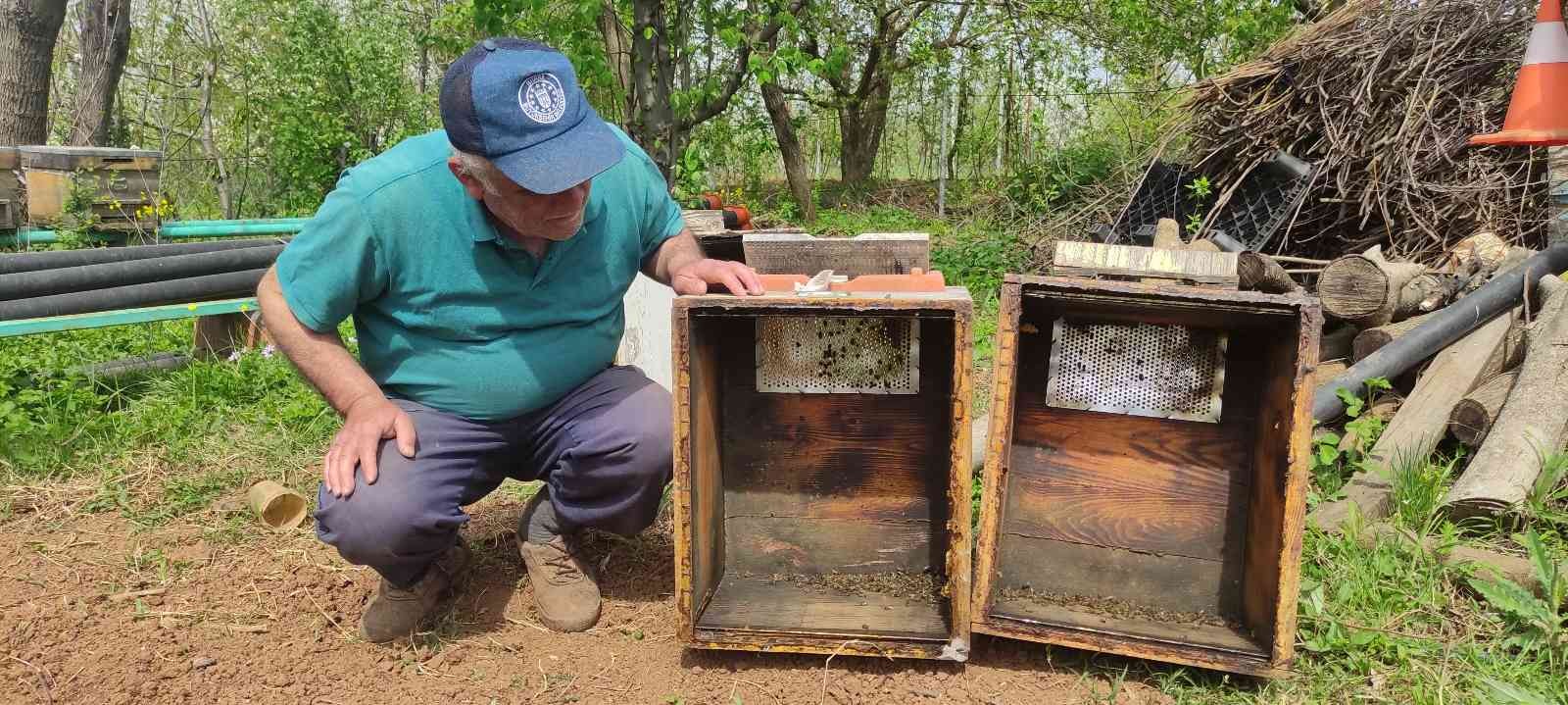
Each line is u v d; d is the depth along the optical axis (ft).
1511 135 13.37
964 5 46.96
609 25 28.84
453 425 8.25
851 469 8.96
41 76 32.17
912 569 8.96
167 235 23.53
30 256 16.57
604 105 30.07
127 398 15.55
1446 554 9.30
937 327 8.51
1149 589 8.55
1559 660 7.88
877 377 8.69
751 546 9.18
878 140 55.21
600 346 8.67
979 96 51.67
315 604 9.26
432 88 51.16
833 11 45.50
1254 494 8.11
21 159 22.79
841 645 7.86
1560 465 9.96
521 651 8.46
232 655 8.39
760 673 8.02
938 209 46.21
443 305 7.98
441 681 7.99
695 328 7.70
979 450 11.85
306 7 44.80
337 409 7.99
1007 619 7.81
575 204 7.32
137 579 9.85
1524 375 11.53
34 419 14.25
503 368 8.16
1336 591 8.80
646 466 8.39
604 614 9.07
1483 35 19.74
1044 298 7.62
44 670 8.07
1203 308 7.30
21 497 11.94
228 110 52.37
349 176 7.62
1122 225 25.18
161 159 24.50
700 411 7.95
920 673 7.94
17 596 9.42
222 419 14.64
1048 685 7.77
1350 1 23.31
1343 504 10.42
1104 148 36.24
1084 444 8.70
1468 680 7.67
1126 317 8.23
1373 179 19.75
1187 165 24.20
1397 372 12.94
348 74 46.29
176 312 16.43
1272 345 7.88
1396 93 20.56
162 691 7.82
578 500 8.64
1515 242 17.81
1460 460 11.98
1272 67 22.61
